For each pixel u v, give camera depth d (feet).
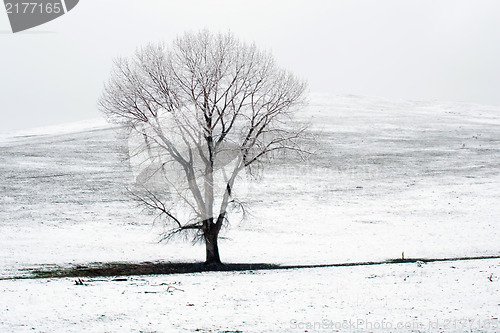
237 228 128.06
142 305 54.90
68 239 114.62
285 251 108.58
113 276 81.30
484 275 70.49
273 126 87.61
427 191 164.45
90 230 122.31
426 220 134.21
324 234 123.24
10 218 129.59
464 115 371.15
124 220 131.44
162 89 83.82
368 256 103.09
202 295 60.85
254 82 86.33
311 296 59.82
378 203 152.05
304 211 143.95
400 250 108.06
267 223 132.67
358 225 131.03
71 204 143.64
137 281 73.15
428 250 107.24
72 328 45.14
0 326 45.01
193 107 83.87
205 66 83.76
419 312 50.65
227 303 56.18
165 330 45.01
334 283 68.64
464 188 166.81
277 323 47.34
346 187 169.89
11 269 89.92
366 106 400.47
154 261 99.50
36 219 129.59
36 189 157.58
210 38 85.87
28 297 58.18
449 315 49.03
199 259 101.91
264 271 83.92
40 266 92.79
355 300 57.11
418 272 75.92
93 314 50.57
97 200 147.74
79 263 96.02
